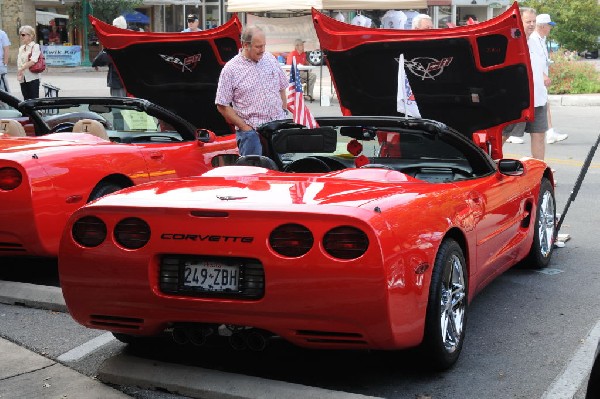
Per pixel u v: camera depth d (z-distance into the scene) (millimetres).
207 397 4727
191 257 4598
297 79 6141
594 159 14234
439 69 7281
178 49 8656
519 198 6590
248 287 4500
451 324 5094
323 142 6156
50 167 6566
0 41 19141
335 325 4402
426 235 4719
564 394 4770
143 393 4824
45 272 7383
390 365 5203
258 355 5355
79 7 45812
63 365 5258
